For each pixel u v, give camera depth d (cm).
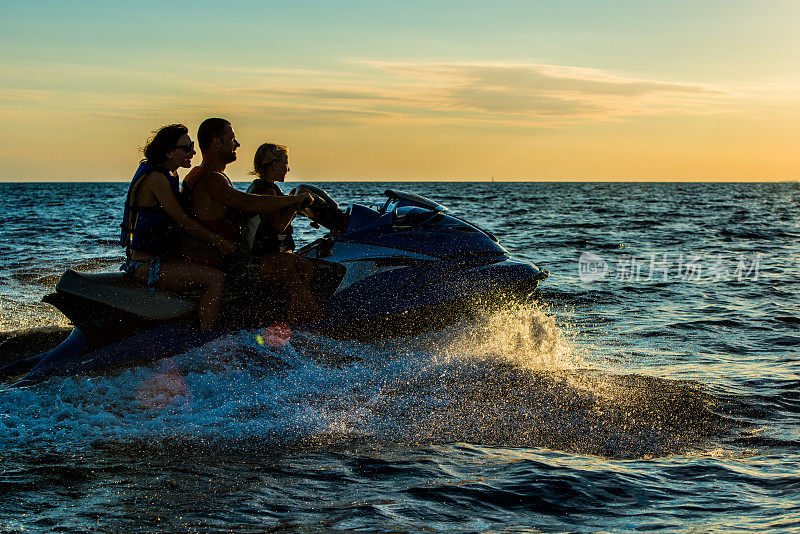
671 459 378
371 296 521
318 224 567
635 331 722
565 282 1084
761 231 2412
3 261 1295
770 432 421
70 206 4881
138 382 478
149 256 497
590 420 438
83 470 362
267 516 307
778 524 295
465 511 313
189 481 348
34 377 486
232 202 490
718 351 636
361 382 497
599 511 313
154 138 491
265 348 499
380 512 311
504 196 8662
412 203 587
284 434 415
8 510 313
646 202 6356
